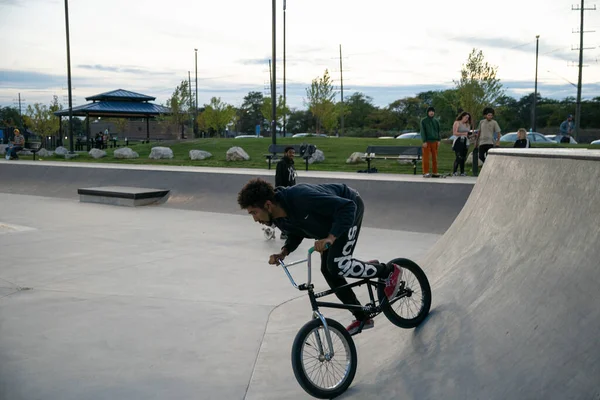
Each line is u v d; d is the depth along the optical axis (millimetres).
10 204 13828
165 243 8883
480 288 3842
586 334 2580
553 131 55750
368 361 3889
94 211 12586
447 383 3107
